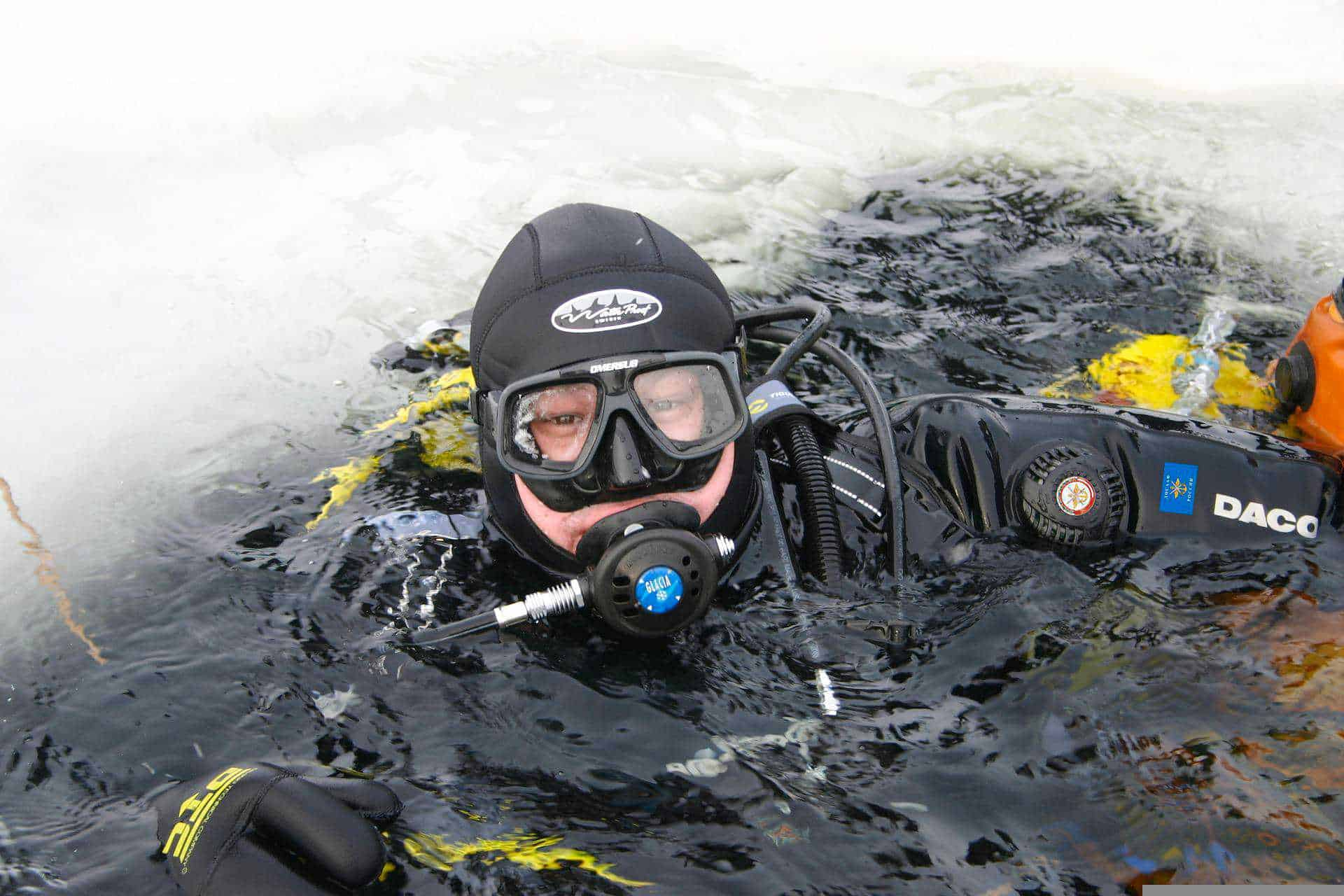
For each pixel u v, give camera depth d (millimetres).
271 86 6109
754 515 2176
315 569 2256
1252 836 1528
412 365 3346
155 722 1850
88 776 1731
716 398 1963
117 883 1459
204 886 1387
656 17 7293
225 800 1477
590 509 1931
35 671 2025
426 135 5430
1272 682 1802
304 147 5336
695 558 1820
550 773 1702
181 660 2012
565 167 4980
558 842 1562
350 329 3701
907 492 2207
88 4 7516
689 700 1845
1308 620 1916
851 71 6207
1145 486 2111
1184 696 1782
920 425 2330
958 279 3787
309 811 1437
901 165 4898
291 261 4234
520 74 6250
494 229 4438
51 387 3385
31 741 1821
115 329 3789
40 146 5309
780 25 7062
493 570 2160
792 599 2041
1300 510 2098
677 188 4684
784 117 5551
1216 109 5523
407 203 4695
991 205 4430
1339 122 5305
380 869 1432
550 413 1914
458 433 2768
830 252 4023
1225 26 6926
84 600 2264
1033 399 2371
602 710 1829
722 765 1709
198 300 3959
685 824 1598
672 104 5723
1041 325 3467
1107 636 1912
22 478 2879
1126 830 1556
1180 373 3055
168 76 6273
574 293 1917
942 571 2074
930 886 1484
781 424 2262
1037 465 2113
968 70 6176
